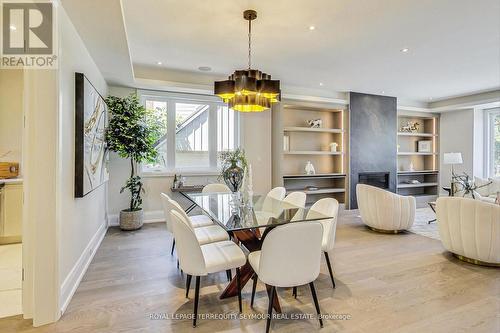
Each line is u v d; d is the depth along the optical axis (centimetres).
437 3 278
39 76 214
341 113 672
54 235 218
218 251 243
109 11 244
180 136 556
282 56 426
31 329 207
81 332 203
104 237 431
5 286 273
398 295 259
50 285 216
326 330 206
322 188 661
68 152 254
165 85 498
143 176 520
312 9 288
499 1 274
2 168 394
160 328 208
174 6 282
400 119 789
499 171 706
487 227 313
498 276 300
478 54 419
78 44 289
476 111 722
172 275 299
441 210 356
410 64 464
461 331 205
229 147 589
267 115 611
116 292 262
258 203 318
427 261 343
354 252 374
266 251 189
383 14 299
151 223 515
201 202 323
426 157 824
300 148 659
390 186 701
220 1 273
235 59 438
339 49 399
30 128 213
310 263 198
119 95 498
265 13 296
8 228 386
